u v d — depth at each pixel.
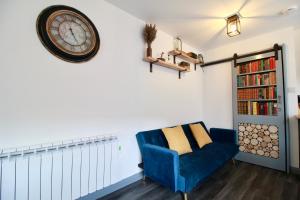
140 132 2.29
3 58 1.36
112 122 2.09
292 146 2.64
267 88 2.88
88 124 1.87
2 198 1.30
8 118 1.38
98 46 1.96
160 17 2.43
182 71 3.21
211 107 3.66
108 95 2.06
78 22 1.80
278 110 2.73
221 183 2.24
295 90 2.64
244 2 2.06
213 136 3.19
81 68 1.83
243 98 3.15
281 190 2.05
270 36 2.90
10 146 1.38
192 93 3.50
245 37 3.11
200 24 2.62
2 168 1.31
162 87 2.81
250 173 2.57
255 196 1.91
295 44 3.04
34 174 1.45
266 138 2.85
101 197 1.91
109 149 2.00
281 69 2.71
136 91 2.39
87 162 1.79
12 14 1.42
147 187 2.16
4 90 1.36
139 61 2.45
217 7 2.17
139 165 2.28
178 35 3.00
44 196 1.50
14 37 1.42
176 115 3.08
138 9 2.24
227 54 3.45
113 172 2.04
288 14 2.33
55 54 1.63
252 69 3.05
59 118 1.66
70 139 1.72
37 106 1.53
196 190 2.05
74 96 1.77
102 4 2.05
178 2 2.08
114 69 2.14
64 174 1.63
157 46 2.75
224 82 3.48
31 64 1.50
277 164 2.71
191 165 1.90
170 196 1.94
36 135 1.52
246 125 3.10
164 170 1.79
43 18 1.56
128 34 2.32
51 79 1.61
